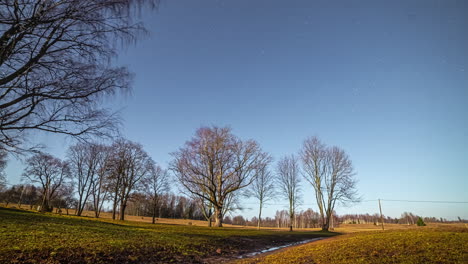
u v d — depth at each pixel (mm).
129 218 66375
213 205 37906
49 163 51031
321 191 42125
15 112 7141
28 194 69688
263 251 17188
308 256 11438
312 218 104125
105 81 7828
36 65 6809
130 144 43500
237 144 36750
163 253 12703
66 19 6703
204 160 35594
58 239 12383
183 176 34062
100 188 44656
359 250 11312
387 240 13398
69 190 56219
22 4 6172
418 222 54344
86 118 7988
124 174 43062
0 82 6539
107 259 10375
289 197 45906
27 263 8594
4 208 32281
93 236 14531
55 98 7285
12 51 6469
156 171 48500
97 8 6938
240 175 36344
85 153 46531
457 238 12633
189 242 16266
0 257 8500
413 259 8875
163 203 82875
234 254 15391
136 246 12906
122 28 7320
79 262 9539
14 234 12555
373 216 129625
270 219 113562
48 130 7547
